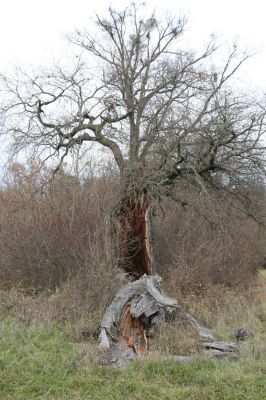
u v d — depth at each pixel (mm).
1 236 14672
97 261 12336
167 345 8633
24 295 12961
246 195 15047
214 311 12094
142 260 14562
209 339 9055
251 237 19203
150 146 14141
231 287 16547
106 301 11008
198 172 13859
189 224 17281
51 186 15086
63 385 7031
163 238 16922
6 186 16609
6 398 6605
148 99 15102
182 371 7492
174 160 13688
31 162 14906
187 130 13250
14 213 15117
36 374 7359
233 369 7562
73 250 13742
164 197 14516
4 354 7949
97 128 14289
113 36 16328
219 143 13117
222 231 15961
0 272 14547
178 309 9844
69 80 14508
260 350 8461
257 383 7105
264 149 13250
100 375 7453
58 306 10836
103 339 8789
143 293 9766
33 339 8766
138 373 7441
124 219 14242
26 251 14328
